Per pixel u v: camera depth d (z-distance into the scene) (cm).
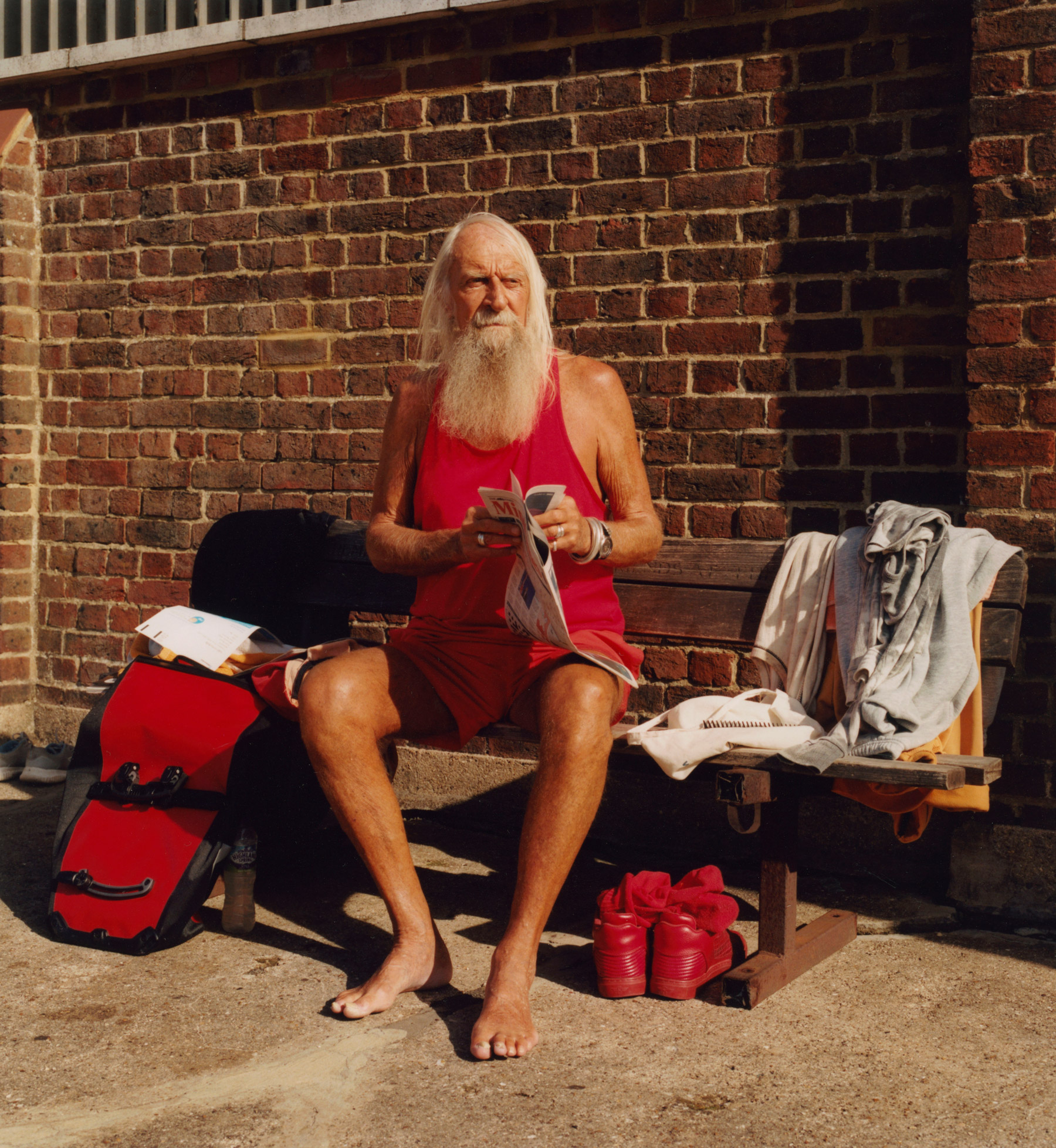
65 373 481
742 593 325
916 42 335
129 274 464
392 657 271
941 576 282
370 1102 205
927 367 336
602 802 383
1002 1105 206
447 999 251
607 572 286
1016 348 308
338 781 255
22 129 477
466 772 405
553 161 386
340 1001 242
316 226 427
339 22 410
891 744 258
